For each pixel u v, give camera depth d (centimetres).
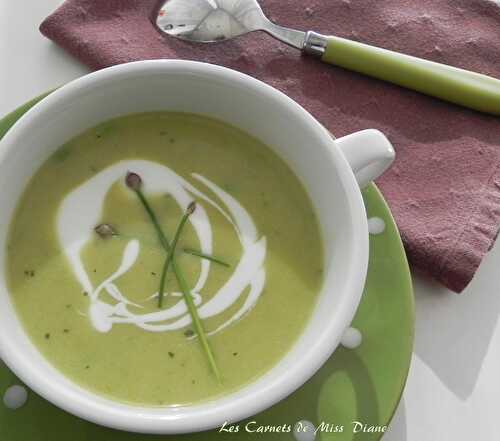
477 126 37
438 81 36
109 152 33
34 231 31
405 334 32
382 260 33
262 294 32
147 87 32
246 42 38
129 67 31
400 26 38
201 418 27
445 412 34
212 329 31
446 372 34
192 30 37
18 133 30
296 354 30
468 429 34
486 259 36
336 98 37
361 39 38
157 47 37
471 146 36
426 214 35
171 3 38
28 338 30
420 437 33
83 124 32
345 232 30
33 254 31
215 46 37
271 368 31
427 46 38
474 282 36
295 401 31
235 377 30
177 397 30
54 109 30
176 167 33
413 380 34
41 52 38
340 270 30
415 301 35
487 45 39
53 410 30
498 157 36
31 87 37
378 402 31
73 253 31
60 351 30
